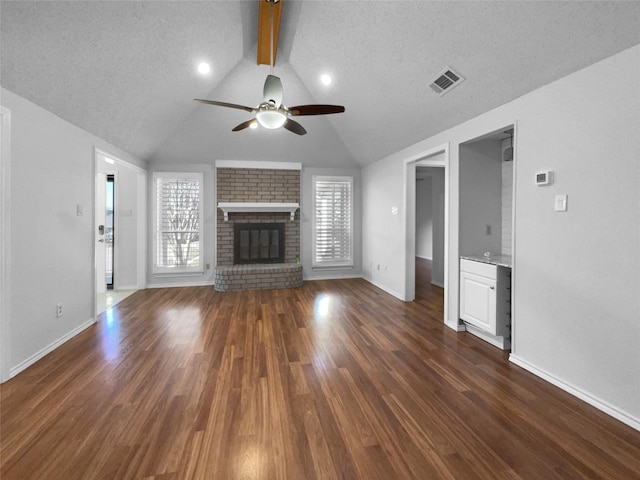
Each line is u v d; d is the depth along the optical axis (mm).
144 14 2496
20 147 2512
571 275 2195
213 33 3023
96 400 2102
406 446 1682
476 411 1996
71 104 2969
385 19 2623
